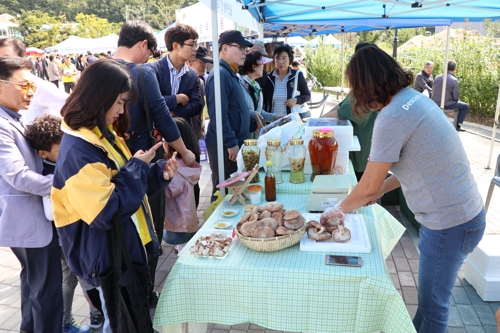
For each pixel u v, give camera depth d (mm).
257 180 2428
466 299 2672
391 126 1521
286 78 4820
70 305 2420
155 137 2533
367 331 1510
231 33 3191
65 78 16953
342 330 1544
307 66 19359
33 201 1990
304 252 1691
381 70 1541
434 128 1539
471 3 3672
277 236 1651
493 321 2453
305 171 2541
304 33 10094
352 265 1548
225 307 1610
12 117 2025
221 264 1606
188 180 2693
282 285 1533
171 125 2498
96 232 1547
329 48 18797
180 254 1711
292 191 2320
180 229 2742
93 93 1454
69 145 1458
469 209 1624
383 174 1568
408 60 13781
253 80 4246
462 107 8328
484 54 9922
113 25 63188
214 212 2156
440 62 11234
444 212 1616
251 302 1579
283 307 1556
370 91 1573
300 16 5250
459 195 1600
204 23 7367
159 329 1679
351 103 3064
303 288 1523
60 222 1545
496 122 5477
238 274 1564
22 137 1996
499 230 3758
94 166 1440
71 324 2445
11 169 1873
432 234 1682
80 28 53875
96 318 2490
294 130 2693
